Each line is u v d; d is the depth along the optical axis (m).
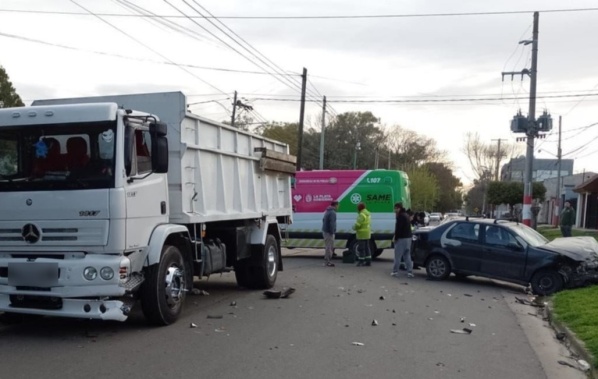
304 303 10.95
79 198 7.36
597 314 9.41
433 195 86.12
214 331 8.30
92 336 7.83
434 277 14.79
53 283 7.29
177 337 7.86
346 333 8.44
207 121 9.93
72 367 6.35
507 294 13.14
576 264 12.92
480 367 6.89
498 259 13.73
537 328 9.60
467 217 15.51
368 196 20.05
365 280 14.60
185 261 9.27
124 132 7.58
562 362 7.38
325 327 8.80
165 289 8.44
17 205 7.49
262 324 8.90
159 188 8.46
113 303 7.44
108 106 7.44
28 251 7.52
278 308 10.36
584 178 50.75
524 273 13.34
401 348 7.66
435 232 14.87
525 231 14.27
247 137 12.03
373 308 10.56
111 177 7.38
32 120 7.59
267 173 13.27
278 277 15.04
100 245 7.34
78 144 7.54
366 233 18.11
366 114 74.81
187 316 9.40
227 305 10.59
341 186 20.33
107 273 7.30
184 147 8.98
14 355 6.82
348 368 6.62
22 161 7.62
